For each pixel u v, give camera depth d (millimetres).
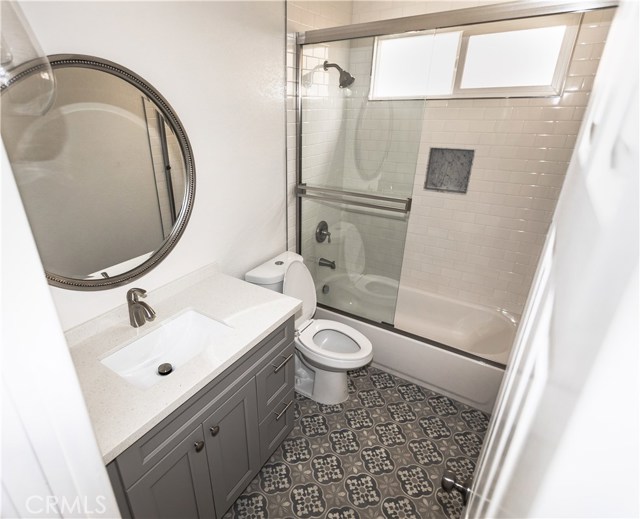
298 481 1627
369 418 1983
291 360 1613
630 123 225
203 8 1385
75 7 1015
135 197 1317
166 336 1369
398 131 2096
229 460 1342
